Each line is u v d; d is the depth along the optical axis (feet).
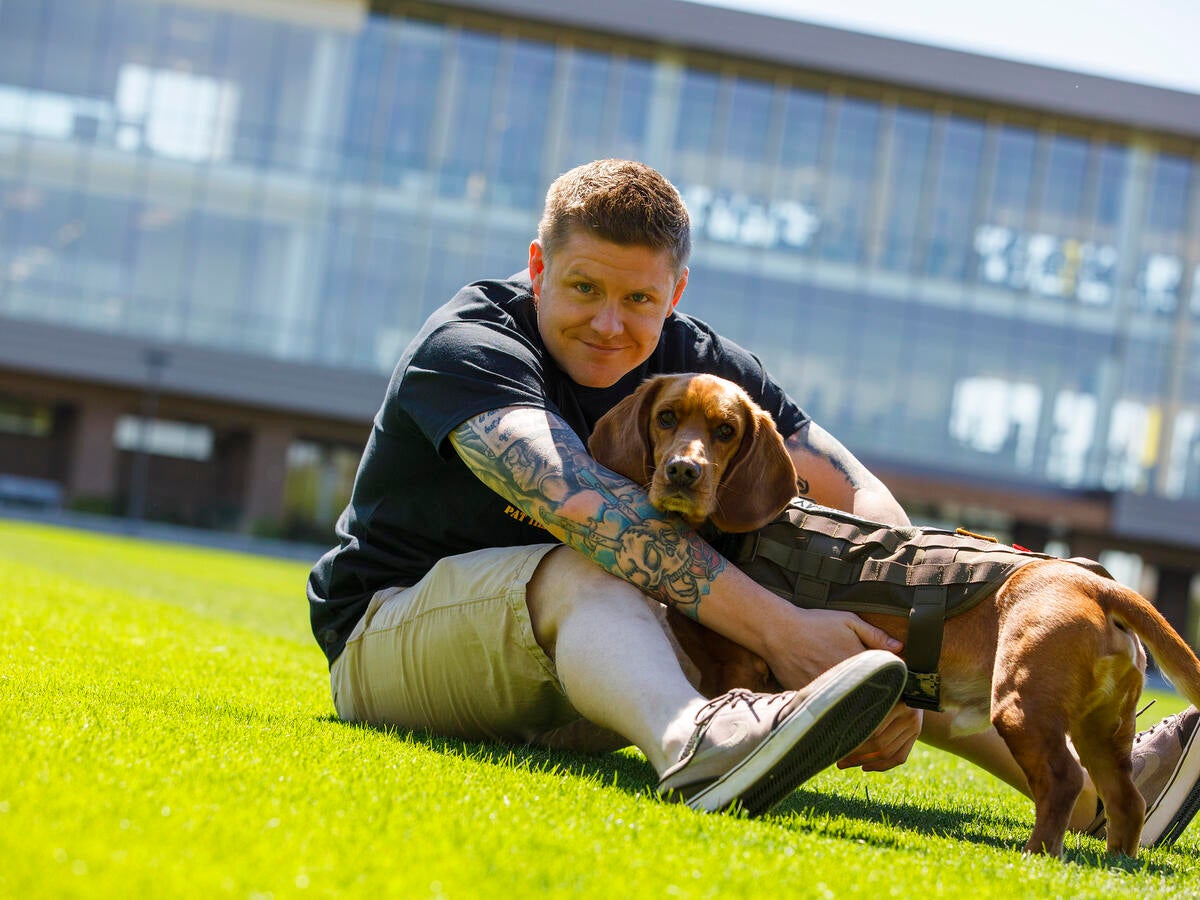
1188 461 95.04
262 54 91.71
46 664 12.23
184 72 91.25
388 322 92.89
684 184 93.09
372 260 92.68
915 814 10.60
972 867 7.71
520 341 10.58
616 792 8.79
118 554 48.78
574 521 9.46
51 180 90.02
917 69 90.58
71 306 90.22
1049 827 8.45
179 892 5.17
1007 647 8.87
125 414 91.15
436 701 10.80
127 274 90.84
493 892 5.71
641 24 89.76
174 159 91.20
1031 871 7.73
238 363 89.20
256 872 5.59
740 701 8.46
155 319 91.04
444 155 92.84
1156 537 92.63
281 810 6.74
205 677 13.42
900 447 94.27
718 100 93.20
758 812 8.46
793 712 8.11
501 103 92.89
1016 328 94.63
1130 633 8.98
